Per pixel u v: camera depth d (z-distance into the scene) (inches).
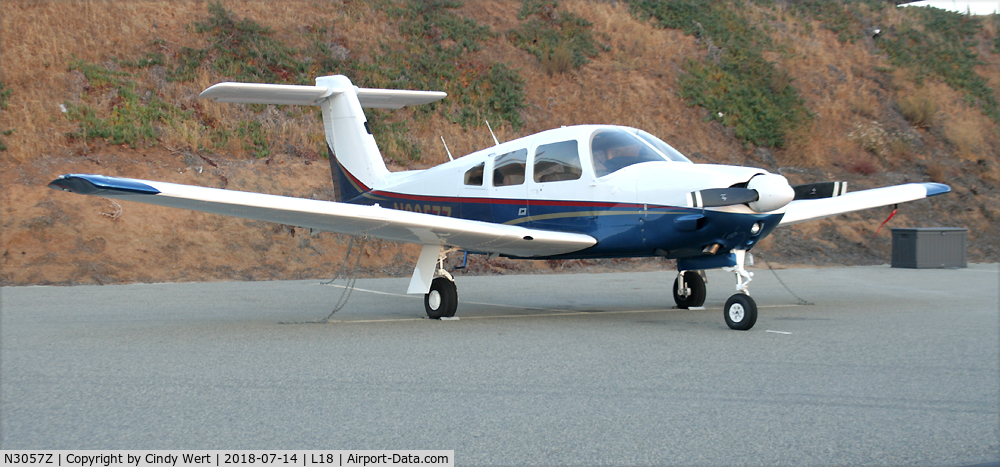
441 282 383.2
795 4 1531.7
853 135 1209.4
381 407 185.0
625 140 387.2
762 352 266.5
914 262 791.7
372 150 520.4
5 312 414.0
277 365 241.9
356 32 1170.6
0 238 690.8
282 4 1177.4
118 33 1024.9
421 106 1087.0
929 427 166.1
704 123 1184.8
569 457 145.5
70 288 588.1
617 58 1273.4
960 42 1499.8
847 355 259.3
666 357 256.2
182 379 219.5
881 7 1552.7
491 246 384.2
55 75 940.0
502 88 1149.1
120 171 839.1
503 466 140.6
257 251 758.5
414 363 245.6
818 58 1380.4
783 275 707.4
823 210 457.7
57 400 192.9
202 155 907.4
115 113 915.4
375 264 781.3
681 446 152.3
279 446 153.3
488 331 329.4
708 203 325.4
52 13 1011.9
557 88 1186.6
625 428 165.8
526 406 185.9
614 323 359.6
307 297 515.2
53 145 850.8
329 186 909.2
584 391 202.8
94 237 717.3
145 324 356.5
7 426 168.2
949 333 315.9
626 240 367.9
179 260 719.1
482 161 440.8
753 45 1374.3
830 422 170.4
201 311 422.9
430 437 159.3
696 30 1368.1
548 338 305.1
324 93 532.4
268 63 1061.1
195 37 1063.0
